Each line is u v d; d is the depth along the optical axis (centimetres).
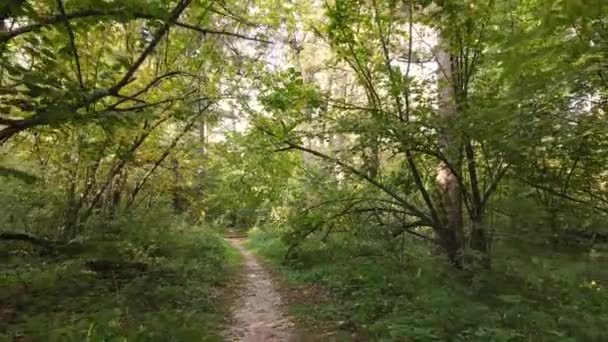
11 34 597
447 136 997
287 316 849
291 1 1148
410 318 719
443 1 951
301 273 1343
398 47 1130
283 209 1570
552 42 720
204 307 878
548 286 955
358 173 1172
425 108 1038
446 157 1054
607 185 1409
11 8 564
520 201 1198
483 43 980
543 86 879
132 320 710
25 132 1026
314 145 1318
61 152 1144
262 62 1175
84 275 908
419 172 1205
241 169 1420
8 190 1145
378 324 702
